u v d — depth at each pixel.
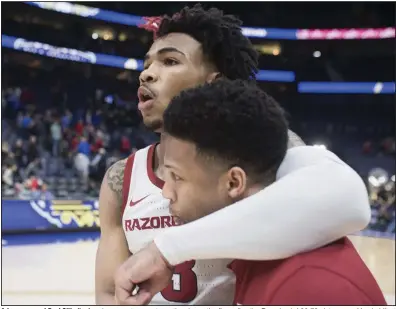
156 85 0.85
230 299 0.86
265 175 0.61
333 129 14.78
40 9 11.34
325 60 15.38
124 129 11.99
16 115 10.09
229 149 0.58
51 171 9.05
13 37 10.73
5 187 7.50
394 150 13.22
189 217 0.63
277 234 0.55
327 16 15.63
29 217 6.32
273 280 0.56
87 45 12.85
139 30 12.96
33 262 4.78
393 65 14.75
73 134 10.14
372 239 7.65
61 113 11.46
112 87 12.88
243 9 15.03
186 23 0.87
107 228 0.97
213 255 0.56
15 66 11.48
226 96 0.59
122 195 0.94
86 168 8.96
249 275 0.63
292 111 15.20
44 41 12.17
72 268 4.52
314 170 0.59
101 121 11.74
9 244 5.87
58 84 12.03
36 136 9.73
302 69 15.45
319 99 15.09
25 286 3.68
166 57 0.86
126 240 0.96
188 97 0.60
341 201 0.57
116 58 12.37
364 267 0.58
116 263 0.95
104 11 12.24
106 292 0.95
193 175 0.60
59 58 11.66
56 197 7.74
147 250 0.60
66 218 6.68
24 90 10.91
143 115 0.88
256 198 0.57
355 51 15.20
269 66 15.38
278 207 0.56
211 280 0.86
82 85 12.52
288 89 15.23
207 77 0.88
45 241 6.24
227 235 0.56
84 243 6.16
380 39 14.81
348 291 0.53
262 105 0.60
